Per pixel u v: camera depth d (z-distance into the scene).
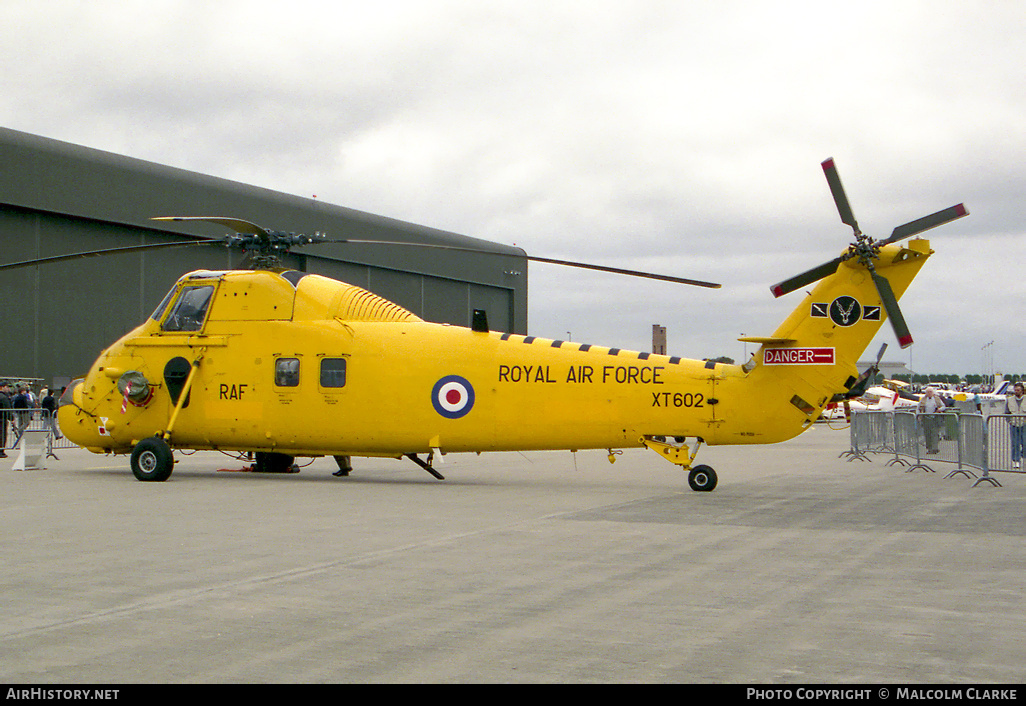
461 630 6.31
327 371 16.98
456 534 10.60
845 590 7.64
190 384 17.55
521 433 16.25
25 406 28.88
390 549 9.55
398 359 16.73
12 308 40.38
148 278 45.31
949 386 72.62
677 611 6.89
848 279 15.20
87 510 12.69
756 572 8.39
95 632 6.21
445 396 16.48
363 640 6.05
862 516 12.34
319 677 5.27
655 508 13.17
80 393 18.44
